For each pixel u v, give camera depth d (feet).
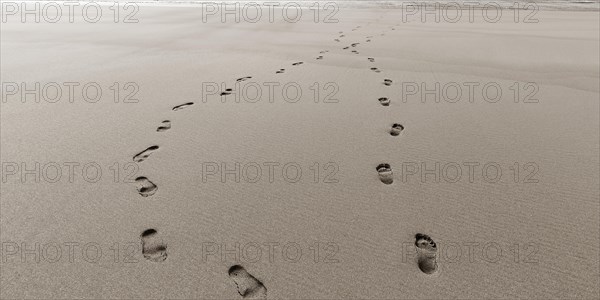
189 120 10.09
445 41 18.97
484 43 18.26
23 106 10.85
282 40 19.84
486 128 9.49
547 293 5.12
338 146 8.77
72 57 16.20
